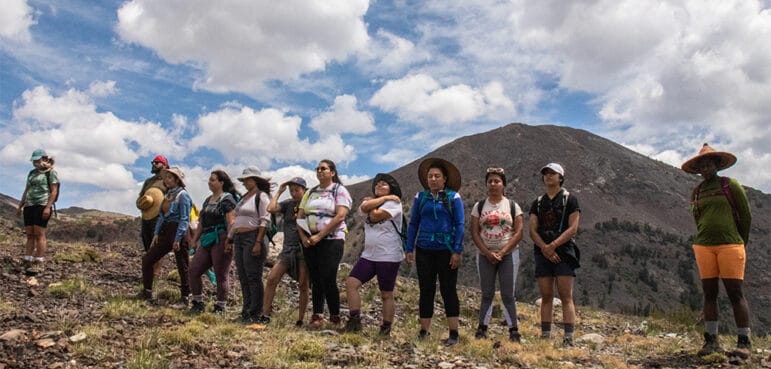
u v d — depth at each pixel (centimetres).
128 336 637
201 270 851
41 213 1044
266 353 590
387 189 788
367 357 607
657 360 710
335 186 804
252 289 800
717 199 720
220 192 866
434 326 916
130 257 1312
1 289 867
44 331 628
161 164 1002
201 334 658
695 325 1135
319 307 809
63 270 1049
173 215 905
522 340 820
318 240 768
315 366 555
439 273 747
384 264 762
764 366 645
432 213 749
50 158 1066
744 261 706
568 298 784
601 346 852
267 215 811
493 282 808
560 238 775
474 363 629
